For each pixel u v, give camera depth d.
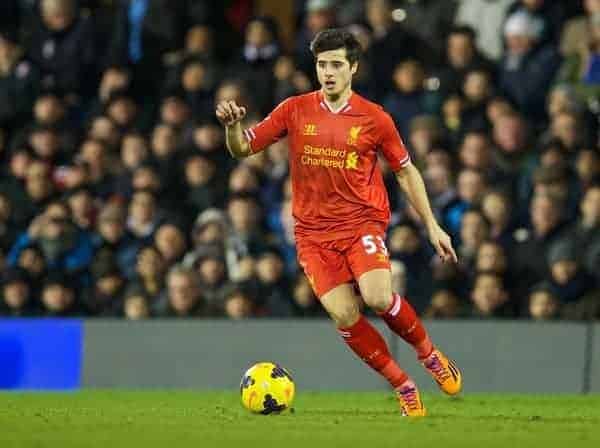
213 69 45.91
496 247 36.88
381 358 23.91
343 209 23.92
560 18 44.84
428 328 36.72
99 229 42.47
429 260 38.59
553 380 36.09
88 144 44.75
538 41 43.97
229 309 38.19
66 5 48.97
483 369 36.38
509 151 41.06
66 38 49.06
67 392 35.50
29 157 45.75
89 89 49.19
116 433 20.73
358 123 23.94
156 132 43.78
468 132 40.97
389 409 27.62
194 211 42.47
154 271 39.44
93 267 41.03
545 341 36.16
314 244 24.09
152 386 37.84
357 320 23.77
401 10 46.62
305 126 24.08
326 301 23.75
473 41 43.97
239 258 39.72
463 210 39.56
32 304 40.78
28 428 21.77
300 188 24.25
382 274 23.36
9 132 48.38
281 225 41.25
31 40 49.78
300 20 50.03
